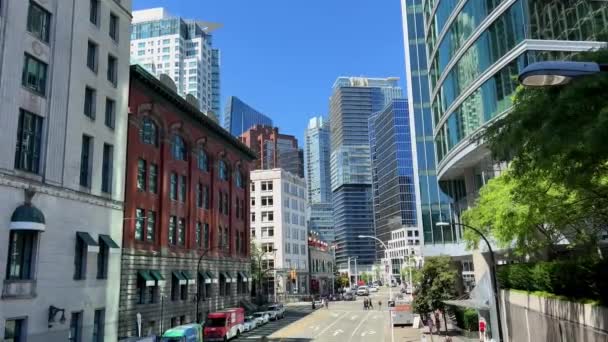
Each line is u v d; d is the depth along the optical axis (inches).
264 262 4173.2
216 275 2319.1
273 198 4303.6
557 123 396.5
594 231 780.0
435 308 1555.1
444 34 1688.0
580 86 385.7
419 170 2245.3
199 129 2212.1
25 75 1159.6
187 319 1948.8
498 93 1269.7
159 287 1731.1
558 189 633.0
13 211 1083.9
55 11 1266.0
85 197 1334.9
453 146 1616.6
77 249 1299.2
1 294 1032.2
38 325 1127.6
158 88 1768.0
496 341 1021.8
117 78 1542.8
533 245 902.4
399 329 1955.0
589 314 650.2
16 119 1110.4
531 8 1173.1
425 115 2320.4
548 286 821.2
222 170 2564.0
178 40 7327.8
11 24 1112.8
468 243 1187.3
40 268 1146.7
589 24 1115.9
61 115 1258.0
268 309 2549.2
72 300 1251.8
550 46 1143.6
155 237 1777.8
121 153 1539.1
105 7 1502.2
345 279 6540.4
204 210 2250.2
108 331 1403.8
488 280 1208.8
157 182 1825.8
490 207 944.9
